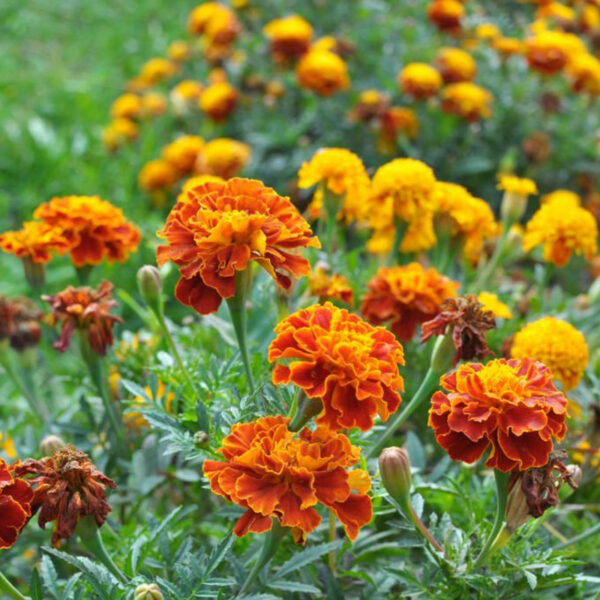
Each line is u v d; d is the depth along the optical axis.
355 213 3.18
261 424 1.75
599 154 5.64
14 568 2.72
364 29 6.41
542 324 2.62
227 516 2.33
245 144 6.09
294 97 6.20
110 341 2.56
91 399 2.93
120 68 8.33
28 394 3.01
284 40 5.43
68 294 2.50
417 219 3.04
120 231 2.81
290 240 1.89
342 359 1.67
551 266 3.33
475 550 2.12
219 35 6.28
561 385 2.59
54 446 2.17
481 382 1.76
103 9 9.45
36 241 2.71
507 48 5.71
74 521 1.78
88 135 6.90
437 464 2.61
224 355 2.62
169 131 6.73
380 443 2.31
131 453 2.75
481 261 3.57
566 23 6.06
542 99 5.58
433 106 5.38
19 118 7.14
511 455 1.72
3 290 5.24
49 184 6.33
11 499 1.67
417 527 2.00
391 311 2.69
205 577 1.85
